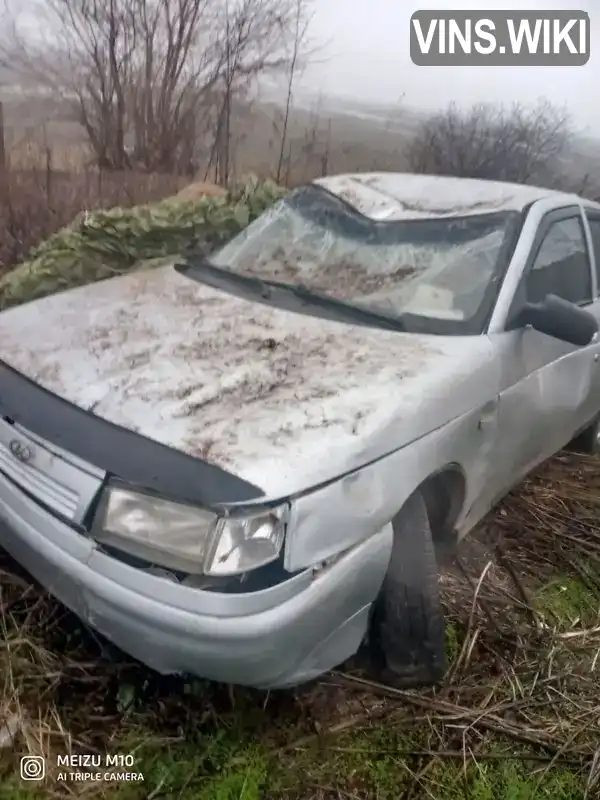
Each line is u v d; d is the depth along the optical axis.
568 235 3.63
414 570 2.52
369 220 3.36
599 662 3.01
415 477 2.44
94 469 2.07
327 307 3.00
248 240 3.49
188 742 2.35
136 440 2.09
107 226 4.94
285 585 2.04
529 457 3.49
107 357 2.43
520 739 2.60
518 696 2.76
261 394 2.32
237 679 2.13
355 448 2.20
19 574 2.79
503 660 2.91
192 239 5.13
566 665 2.95
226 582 1.99
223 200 5.58
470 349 2.79
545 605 3.29
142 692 2.46
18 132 6.39
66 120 6.61
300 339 2.71
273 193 5.75
